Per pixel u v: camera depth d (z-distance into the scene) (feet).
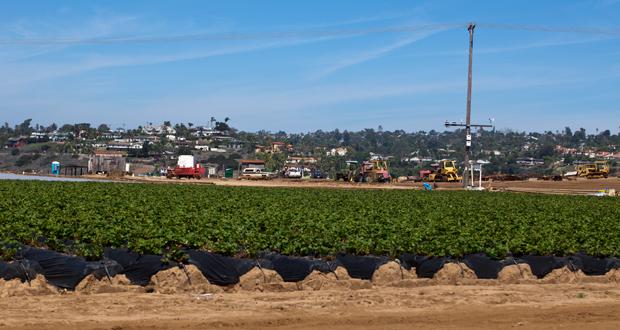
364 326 54.60
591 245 88.38
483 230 97.50
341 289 72.84
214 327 53.06
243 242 80.38
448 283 78.02
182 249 76.18
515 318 58.90
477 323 56.70
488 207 151.84
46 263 68.13
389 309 61.31
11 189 176.55
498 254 81.71
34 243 81.87
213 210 120.98
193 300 63.67
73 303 60.95
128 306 60.08
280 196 176.86
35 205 121.29
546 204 168.14
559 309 63.31
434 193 217.36
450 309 62.03
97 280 68.08
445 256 80.43
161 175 449.48
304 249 77.77
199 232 85.35
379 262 76.84
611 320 58.95
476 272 80.38
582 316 60.29
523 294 70.69
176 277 69.31
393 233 90.12
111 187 201.77
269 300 64.75
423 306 63.10
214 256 71.82
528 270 81.92
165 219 99.25
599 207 163.32
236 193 187.01
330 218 107.04
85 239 80.43
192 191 191.83
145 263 70.64
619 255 86.53
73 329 51.16
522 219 117.08
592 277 83.20
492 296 68.80
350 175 349.82
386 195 195.31
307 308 60.85
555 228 102.68
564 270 82.48
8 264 65.82
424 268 79.56
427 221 109.19
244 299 64.90
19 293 64.80
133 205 126.52
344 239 88.53
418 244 83.41
